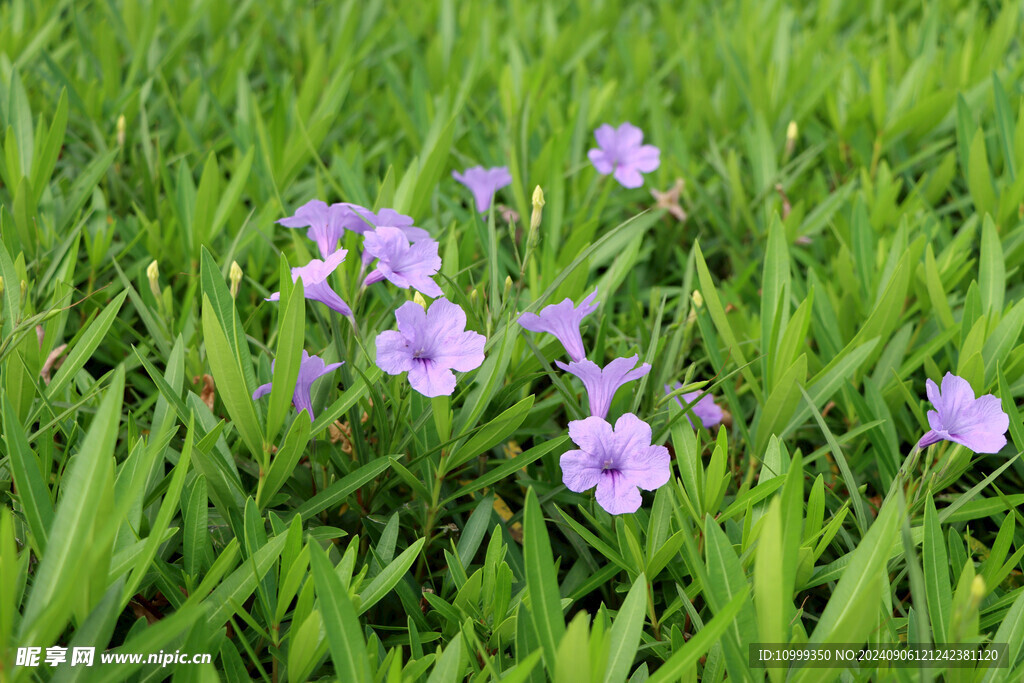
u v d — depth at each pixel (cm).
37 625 38
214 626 46
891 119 96
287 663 47
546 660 44
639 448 50
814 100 98
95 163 80
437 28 129
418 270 52
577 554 60
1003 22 106
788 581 44
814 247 85
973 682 47
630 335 73
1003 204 76
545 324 54
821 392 62
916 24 131
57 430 62
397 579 48
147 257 75
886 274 71
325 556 42
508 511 64
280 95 83
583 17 128
